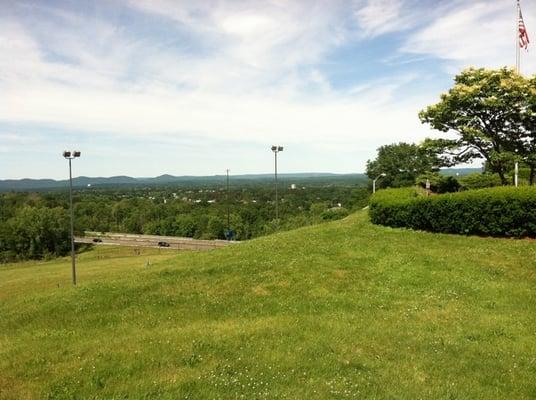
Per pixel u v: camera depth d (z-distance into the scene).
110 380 8.08
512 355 8.98
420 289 13.33
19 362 9.20
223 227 96.81
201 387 7.65
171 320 11.91
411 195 22.98
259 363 8.62
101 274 34.19
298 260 16.75
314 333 10.30
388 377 8.05
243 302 13.11
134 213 122.69
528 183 26.38
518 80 21.92
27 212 99.12
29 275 40.97
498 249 16.31
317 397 7.23
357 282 14.26
